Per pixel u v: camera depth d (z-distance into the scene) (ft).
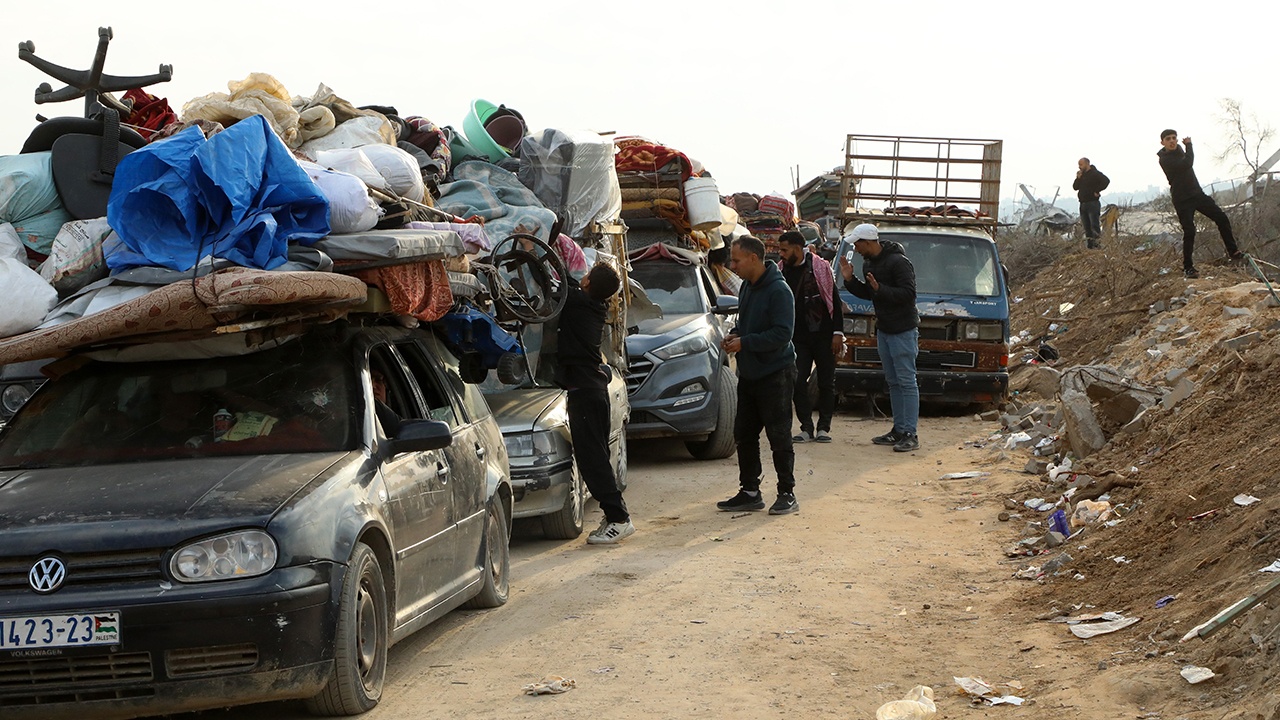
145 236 17.56
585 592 25.59
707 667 20.22
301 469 17.67
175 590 15.72
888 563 27.96
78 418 19.15
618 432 35.09
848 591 25.35
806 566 27.68
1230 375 33.42
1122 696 17.25
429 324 25.39
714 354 43.09
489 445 24.75
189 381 19.53
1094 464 34.53
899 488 37.81
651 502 36.63
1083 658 19.57
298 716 17.69
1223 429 30.14
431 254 20.77
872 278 45.06
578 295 30.35
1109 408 37.70
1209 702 16.44
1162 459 31.19
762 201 78.79
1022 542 28.81
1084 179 88.79
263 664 15.96
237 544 16.05
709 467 42.86
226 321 16.94
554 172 36.19
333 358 19.94
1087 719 16.74
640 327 43.27
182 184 17.28
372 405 19.69
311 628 16.35
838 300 47.93
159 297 16.57
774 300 33.63
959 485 37.68
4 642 15.44
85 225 18.29
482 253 28.43
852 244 55.62
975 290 55.77
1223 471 25.90
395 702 18.56
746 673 19.86
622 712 17.98
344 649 17.01
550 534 31.42
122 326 16.70
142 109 25.55
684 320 43.93
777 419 34.06
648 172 45.57
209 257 17.39
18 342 16.90
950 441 47.78
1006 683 18.94
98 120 19.85
